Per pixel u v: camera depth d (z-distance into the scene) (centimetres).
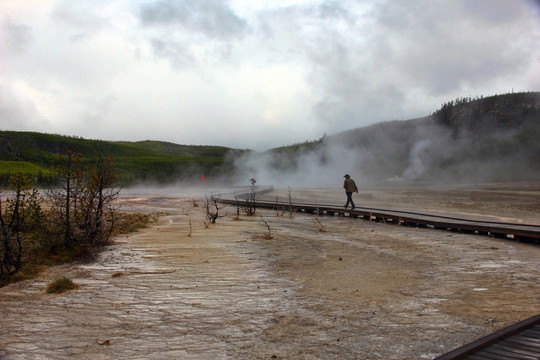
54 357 379
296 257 896
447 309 522
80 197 1013
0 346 404
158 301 562
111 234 1188
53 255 851
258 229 1412
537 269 785
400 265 818
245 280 683
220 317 495
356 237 1248
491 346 372
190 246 1021
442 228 1441
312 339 423
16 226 793
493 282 674
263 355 384
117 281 671
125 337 430
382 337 427
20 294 593
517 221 1727
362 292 608
